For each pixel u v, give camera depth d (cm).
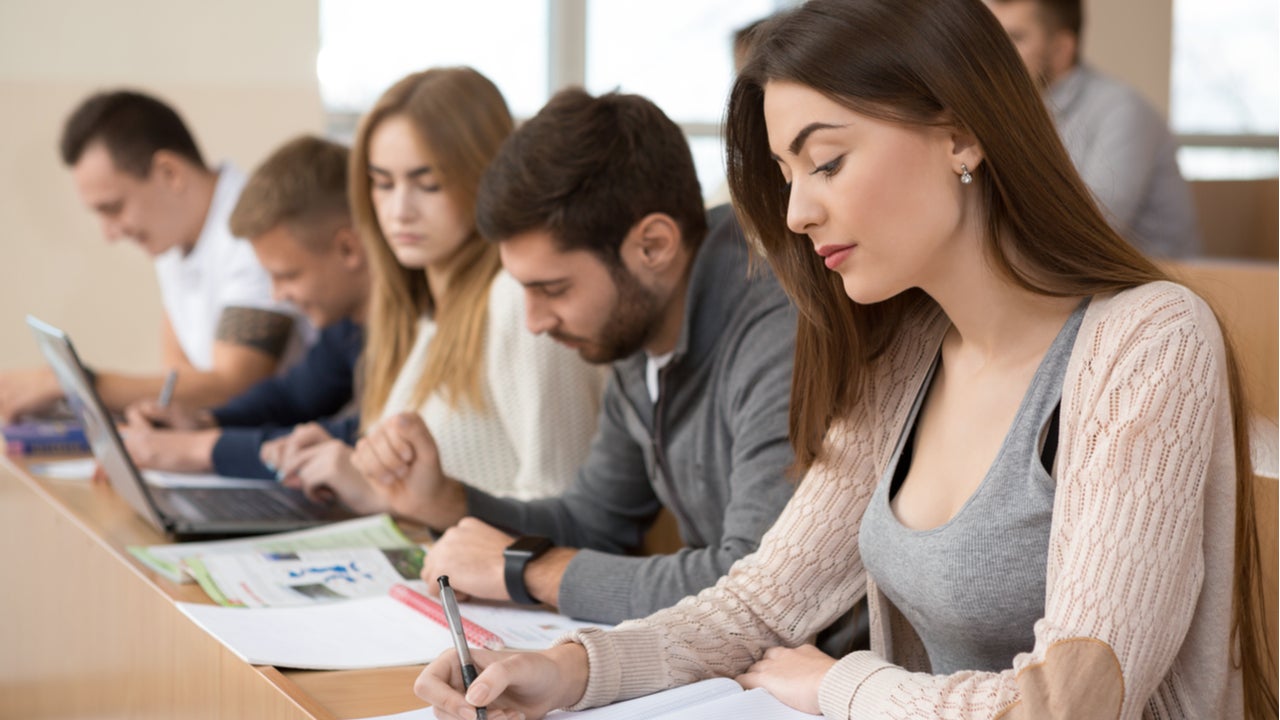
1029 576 95
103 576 155
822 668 102
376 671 108
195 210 297
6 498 207
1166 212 310
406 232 190
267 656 109
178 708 127
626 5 453
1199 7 507
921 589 101
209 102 338
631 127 139
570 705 98
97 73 329
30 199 326
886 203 91
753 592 111
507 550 130
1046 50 303
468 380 184
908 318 110
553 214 137
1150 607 84
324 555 145
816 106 91
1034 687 83
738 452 132
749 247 126
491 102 194
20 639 198
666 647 105
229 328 266
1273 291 167
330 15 409
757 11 464
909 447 108
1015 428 97
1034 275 96
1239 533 95
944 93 89
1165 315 91
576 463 178
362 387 241
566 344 146
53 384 237
